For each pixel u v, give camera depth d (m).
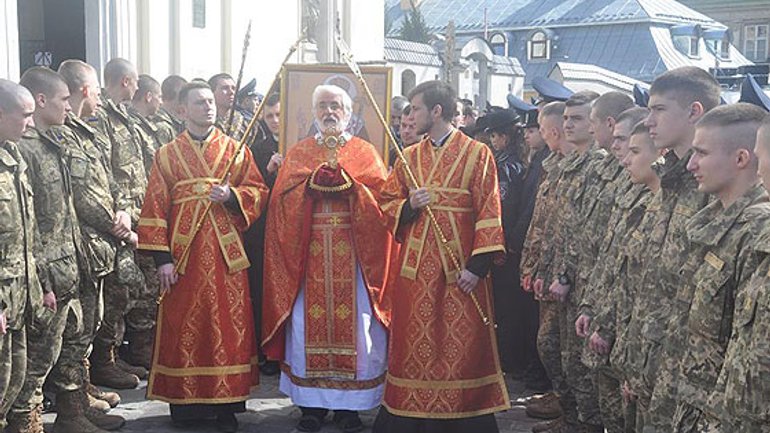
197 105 5.35
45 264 4.55
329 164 5.21
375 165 5.31
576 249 4.68
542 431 5.27
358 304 5.25
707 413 2.86
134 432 5.31
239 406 5.41
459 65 27.58
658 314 3.44
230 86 7.18
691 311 3.07
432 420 4.89
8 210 4.10
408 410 4.87
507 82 30.97
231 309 5.31
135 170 6.31
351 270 5.25
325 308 5.25
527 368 6.58
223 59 12.42
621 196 4.04
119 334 6.17
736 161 2.99
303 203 5.25
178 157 5.36
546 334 5.11
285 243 5.29
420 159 4.95
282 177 5.33
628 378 3.59
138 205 6.34
